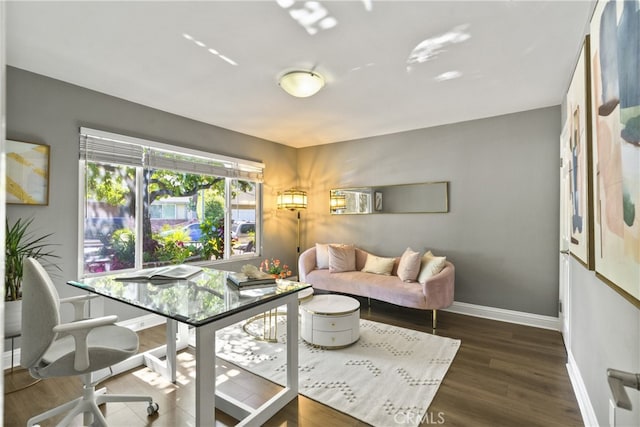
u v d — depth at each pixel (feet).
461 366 8.39
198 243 13.53
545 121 11.37
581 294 6.88
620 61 3.55
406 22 6.57
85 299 6.71
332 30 6.85
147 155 11.48
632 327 3.84
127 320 10.84
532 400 6.89
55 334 5.00
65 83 9.41
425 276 12.03
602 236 4.37
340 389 7.30
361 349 9.43
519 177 11.84
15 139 8.52
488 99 10.68
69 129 9.50
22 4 5.94
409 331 10.89
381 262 13.87
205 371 5.16
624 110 3.44
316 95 10.34
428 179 13.80
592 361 5.87
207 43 7.34
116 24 6.63
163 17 6.40
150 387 7.43
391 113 12.08
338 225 16.40
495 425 6.09
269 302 6.17
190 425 6.15
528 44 7.35
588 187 5.19
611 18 3.84
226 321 5.48
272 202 16.43
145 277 7.35
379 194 15.10
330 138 15.88
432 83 9.45
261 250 15.87
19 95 8.59
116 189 10.95
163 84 9.56
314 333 9.55
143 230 11.70
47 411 6.21
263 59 8.07
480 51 7.66
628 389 3.75
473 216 12.76
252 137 15.34
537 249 11.50
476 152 12.71
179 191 12.90
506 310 12.03
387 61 8.14
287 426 6.09
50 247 9.17
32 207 8.87
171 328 7.64
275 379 7.76
